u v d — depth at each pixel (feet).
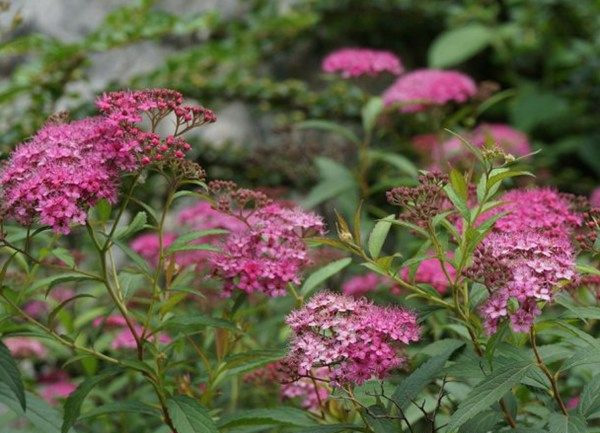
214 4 31.14
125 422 16.94
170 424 12.42
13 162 11.91
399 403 11.12
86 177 11.29
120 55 29.50
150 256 17.93
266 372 15.34
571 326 11.05
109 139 11.68
